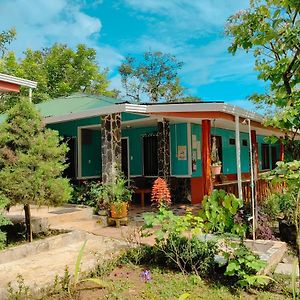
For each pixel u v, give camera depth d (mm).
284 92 4559
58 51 27234
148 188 11539
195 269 4438
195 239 4734
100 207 8531
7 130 5707
